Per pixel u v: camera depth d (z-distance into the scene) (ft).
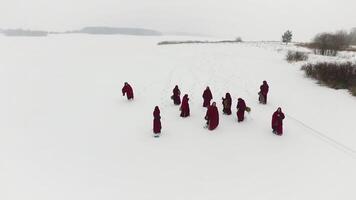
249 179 31.68
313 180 31.17
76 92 67.36
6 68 99.66
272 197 28.45
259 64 96.27
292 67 88.99
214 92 63.87
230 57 113.80
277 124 41.86
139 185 30.81
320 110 51.70
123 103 58.13
